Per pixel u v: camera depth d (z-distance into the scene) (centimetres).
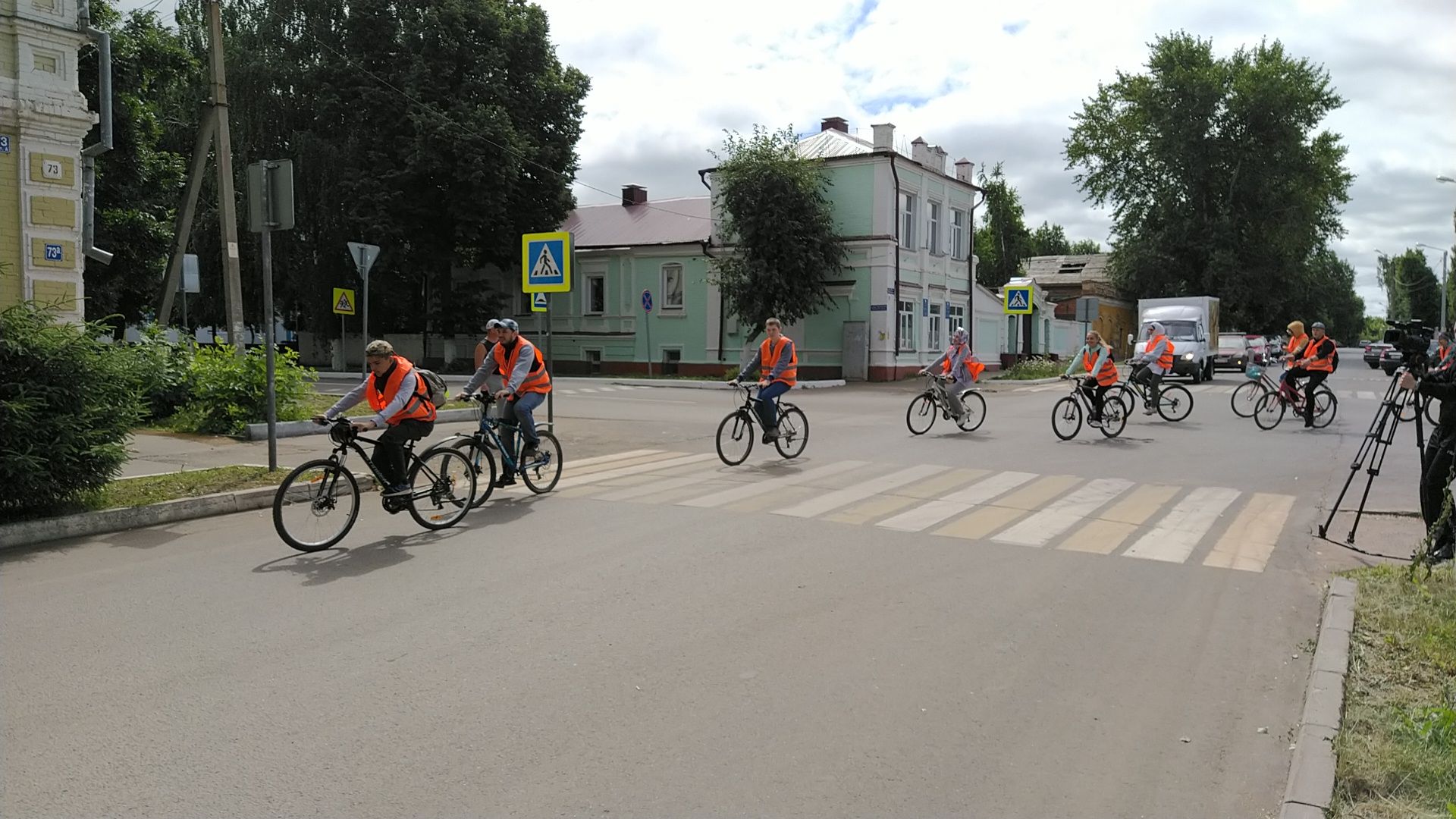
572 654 481
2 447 731
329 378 3098
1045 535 769
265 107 3256
